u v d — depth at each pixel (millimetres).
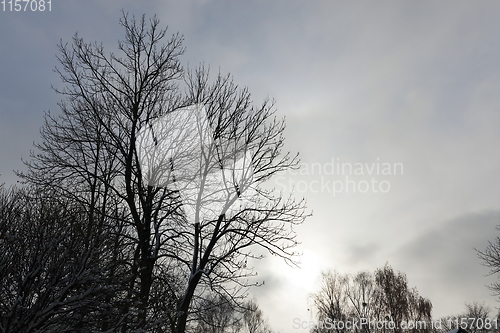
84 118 13594
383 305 38469
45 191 13180
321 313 39156
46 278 9875
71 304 9789
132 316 11156
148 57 13938
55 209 11359
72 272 9961
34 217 11320
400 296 37688
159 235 13844
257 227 13875
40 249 10086
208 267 14234
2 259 10188
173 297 13633
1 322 9062
